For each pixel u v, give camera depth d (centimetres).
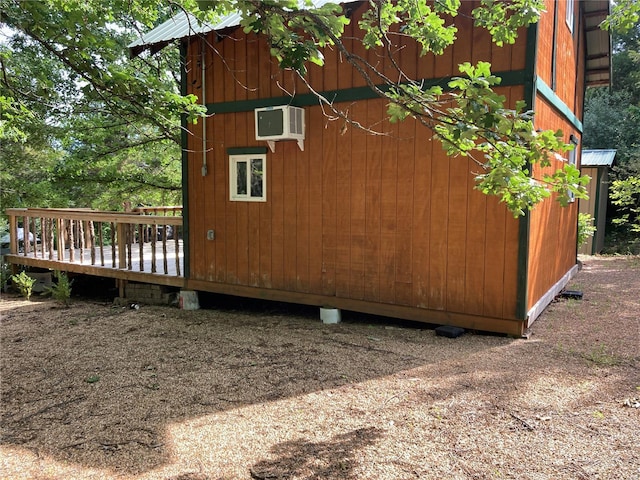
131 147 1396
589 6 873
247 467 298
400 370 451
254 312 725
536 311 582
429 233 571
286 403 389
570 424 336
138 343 571
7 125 643
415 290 585
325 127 619
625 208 1436
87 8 544
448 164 552
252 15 278
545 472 281
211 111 718
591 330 566
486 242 538
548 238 669
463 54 533
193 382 442
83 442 338
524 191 310
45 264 958
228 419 364
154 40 708
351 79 605
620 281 904
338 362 481
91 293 962
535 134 285
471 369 444
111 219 838
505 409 361
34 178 1459
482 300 546
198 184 745
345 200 623
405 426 341
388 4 394
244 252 711
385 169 592
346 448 315
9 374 476
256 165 692
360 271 620
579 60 908
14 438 346
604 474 277
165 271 794
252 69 676
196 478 289
